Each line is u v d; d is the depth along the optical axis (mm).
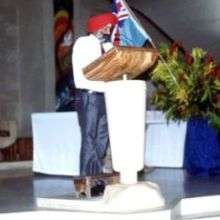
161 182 5145
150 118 6387
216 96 5367
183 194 4176
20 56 11336
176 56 5254
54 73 11305
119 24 4180
